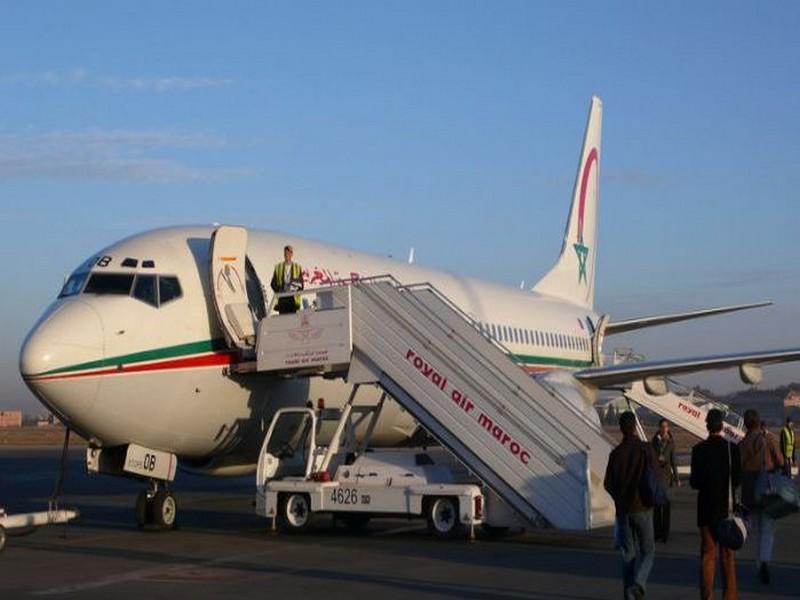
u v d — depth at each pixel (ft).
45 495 93.71
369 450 64.34
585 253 129.80
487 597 39.58
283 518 61.11
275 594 40.11
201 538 58.65
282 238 72.54
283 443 68.74
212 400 62.18
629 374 87.97
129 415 58.34
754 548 56.59
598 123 132.67
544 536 60.34
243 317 62.80
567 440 54.39
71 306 58.13
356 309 61.11
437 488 57.31
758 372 85.30
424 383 58.49
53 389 55.01
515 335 100.12
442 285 90.58
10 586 42.19
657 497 36.37
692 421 105.09
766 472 44.52
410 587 41.75
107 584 42.60
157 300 60.13
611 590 41.14
